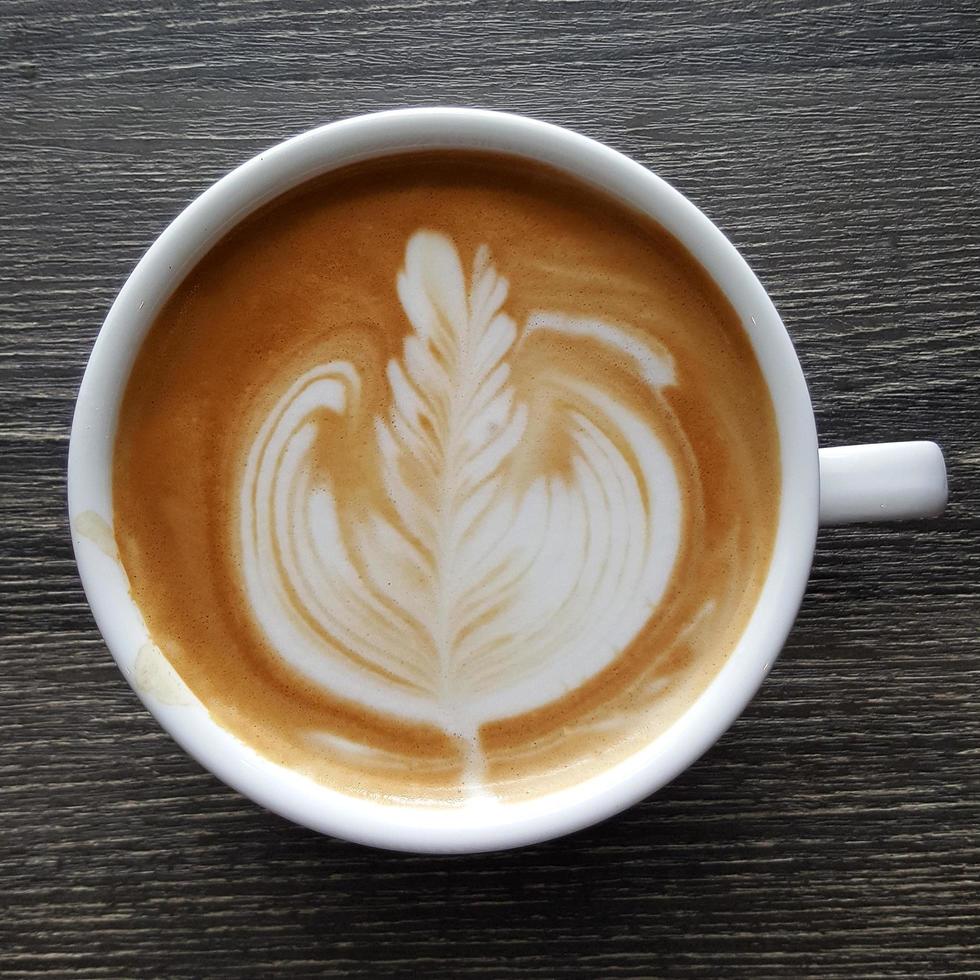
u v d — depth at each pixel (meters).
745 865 0.22
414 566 0.20
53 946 0.22
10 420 0.22
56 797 0.22
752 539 0.20
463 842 0.19
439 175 0.20
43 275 0.22
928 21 0.22
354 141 0.19
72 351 0.22
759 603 0.20
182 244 0.20
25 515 0.22
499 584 0.20
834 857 0.22
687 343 0.20
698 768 0.22
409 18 0.22
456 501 0.20
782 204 0.22
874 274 0.22
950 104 0.22
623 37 0.22
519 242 0.20
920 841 0.22
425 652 0.20
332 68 0.22
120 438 0.20
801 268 0.22
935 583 0.22
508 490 0.20
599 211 0.20
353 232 0.20
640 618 0.20
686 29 0.22
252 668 0.20
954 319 0.22
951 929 0.22
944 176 0.22
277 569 0.20
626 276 0.20
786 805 0.22
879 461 0.20
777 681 0.22
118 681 0.22
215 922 0.22
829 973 0.22
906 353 0.22
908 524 0.22
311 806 0.20
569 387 0.20
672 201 0.19
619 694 0.20
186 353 0.20
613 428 0.20
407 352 0.20
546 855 0.22
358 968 0.22
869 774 0.22
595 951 0.22
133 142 0.22
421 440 0.20
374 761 0.20
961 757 0.22
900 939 0.22
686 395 0.20
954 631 0.22
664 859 0.22
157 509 0.20
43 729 0.22
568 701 0.20
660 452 0.20
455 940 0.22
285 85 0.22
